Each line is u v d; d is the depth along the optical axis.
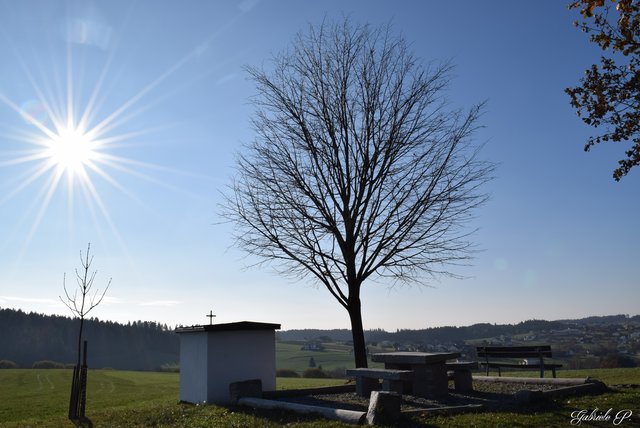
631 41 10.04
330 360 69.75
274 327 16.03
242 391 13.80
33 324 93.00
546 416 9.92
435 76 18.47
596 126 10.81
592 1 9.30
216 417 11.77
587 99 10.83
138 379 38.78
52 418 16.05
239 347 15.34
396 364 14.63
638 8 9.65
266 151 18.36
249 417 11.35
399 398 10.01
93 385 32.88
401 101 18.16
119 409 16.08
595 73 10.82
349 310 17.39
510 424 9.39
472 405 11.05
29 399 24.53
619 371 20.52
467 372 14.81
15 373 44.84
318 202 17.56
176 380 37.38
